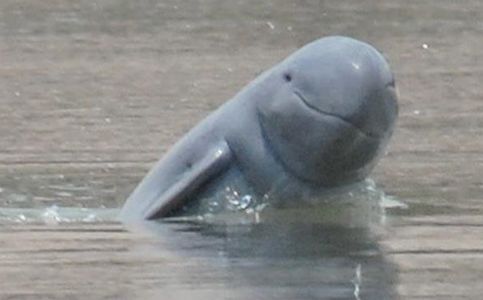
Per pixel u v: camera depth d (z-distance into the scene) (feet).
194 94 133.39
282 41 161.38
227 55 153.28
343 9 181.27
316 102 84.74
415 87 134.62
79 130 117.80
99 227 87.51
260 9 181.57
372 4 183.32
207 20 174.60
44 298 73.15
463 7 179.83
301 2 186.50
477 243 82.84
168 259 79.82
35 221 89.92
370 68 84.38
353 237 83.97
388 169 101.76
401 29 167.12
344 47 85.56
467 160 104.99
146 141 113.60
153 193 89.71
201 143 88.74
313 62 85.51
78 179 100.89
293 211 88.33
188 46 158.61
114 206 93.71
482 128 116.57
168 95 132.98
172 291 73.61
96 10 181.78
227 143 88.12
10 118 122.93
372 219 87.86
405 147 109.19
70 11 181.37
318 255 80.02
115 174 102.47
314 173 86.74
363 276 76.33
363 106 84.02
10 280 76.18
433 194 94.84
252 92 88.02
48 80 140.97
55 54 155.12
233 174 88.28
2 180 100.73
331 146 84.99
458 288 74.13
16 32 168.14
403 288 74.02
